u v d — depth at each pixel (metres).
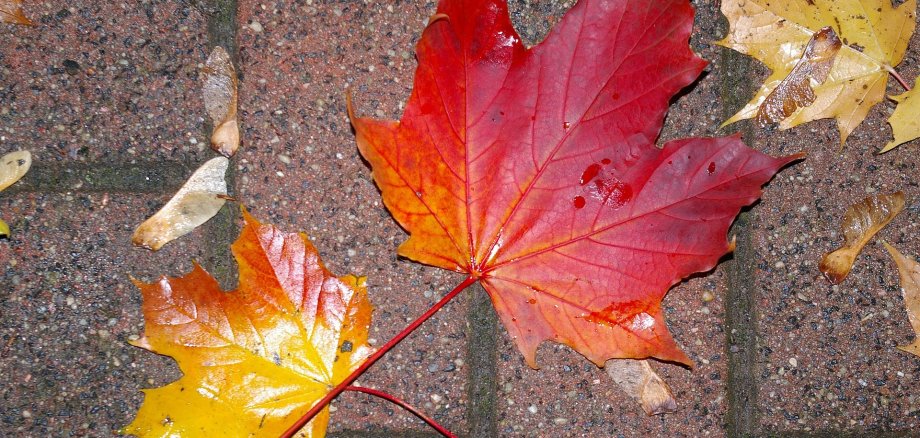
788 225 0.57
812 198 0.57
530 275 0.53
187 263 0.56
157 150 0.56
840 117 0.57
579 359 0.57
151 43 0.56
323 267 0.54
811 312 0.57
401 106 0.57
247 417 0.53
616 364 0.56
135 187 0.56
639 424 0.57
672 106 0.57
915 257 0.58
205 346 0.53
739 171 0.52
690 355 0.57
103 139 0.56
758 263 0.57
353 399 0.56
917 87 0.56
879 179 0.58
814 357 0.57
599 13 0.51
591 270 0.53
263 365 0.54
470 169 0.52
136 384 0.56
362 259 0.56
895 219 0.58
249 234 0.53
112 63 0.56
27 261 0.56
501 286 0.54
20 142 0.56
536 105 0.52
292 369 0.54
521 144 0.52
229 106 0.56
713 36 0.57
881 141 0.58
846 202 0.57
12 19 0.56
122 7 0.56
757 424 0.57
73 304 0.56
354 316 0.54
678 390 0.57
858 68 0.56
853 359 0.57
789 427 0.57
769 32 0.56
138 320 0.56
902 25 0.56
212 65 0.56
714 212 0.52
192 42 0.56
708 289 0.57
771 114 0.57
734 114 0.57
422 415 0.55
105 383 0.56
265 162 0.56
